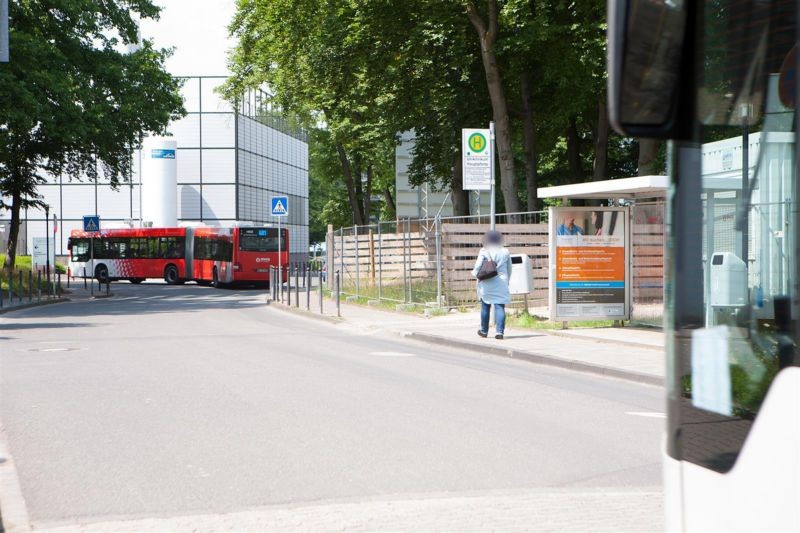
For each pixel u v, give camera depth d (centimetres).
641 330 1783
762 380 228
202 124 7638
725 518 235
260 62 3738
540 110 3139
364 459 712
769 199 232
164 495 603
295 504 582
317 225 11256
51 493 609
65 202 7681
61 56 3384
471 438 799
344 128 3850
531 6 2542
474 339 1666
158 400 994
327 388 1091
